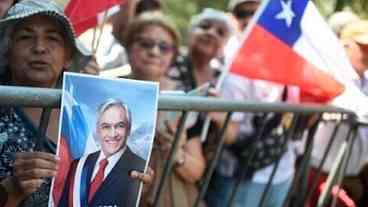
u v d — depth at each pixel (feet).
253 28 10.93
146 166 7.08
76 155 6.55
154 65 11.73
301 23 10.85
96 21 9.87
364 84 12.72
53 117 7.18
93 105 6.62
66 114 6.45
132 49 11.74
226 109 8.62
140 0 13.85
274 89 12.44
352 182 13.83
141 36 11.70
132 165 7.00
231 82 12.64
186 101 7.95
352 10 18.90
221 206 12.48
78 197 6.64
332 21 13.78
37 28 7.20
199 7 30.22
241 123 12.22
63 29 7.33
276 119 12.26
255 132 12.26
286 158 12.62
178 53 12.42
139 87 6.91
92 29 11.22
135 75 11.76
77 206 6.64
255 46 10.95
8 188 6.38
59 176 6.46
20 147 6.89
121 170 6.93
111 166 6.84
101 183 6.81
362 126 11.85
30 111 7.04
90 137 6.63
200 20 13.37
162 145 10.39
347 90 10.77
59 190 6.50
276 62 10.95
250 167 12.29
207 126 11.63
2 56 7.50
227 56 13.20
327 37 10.78
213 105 8.40
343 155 12.05
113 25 12.57
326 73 10.80
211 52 13.17
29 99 6.28
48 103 6.42
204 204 12.40
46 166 6.28
